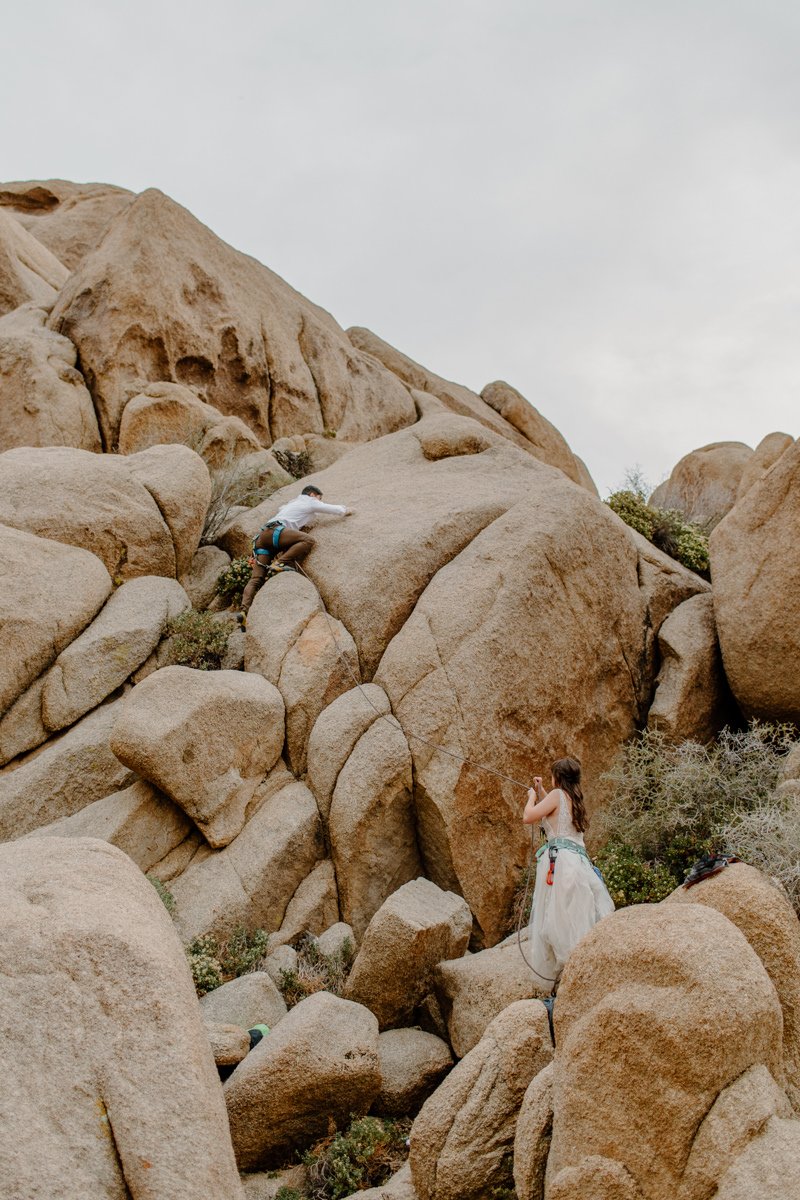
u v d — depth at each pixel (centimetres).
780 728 1010
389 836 878
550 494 1073
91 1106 470
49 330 1559
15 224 2075
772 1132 443
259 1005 728
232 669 1010
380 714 916
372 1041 680
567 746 975
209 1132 472
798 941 561
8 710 948
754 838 812
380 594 1007
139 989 499
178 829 864
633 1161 463
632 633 1088
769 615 1005
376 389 1958
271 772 916
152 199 1652
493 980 735
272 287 1844
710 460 1895
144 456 1188
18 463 1120
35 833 848
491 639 943
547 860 690
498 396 2297
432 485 1205
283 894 848
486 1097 582
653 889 830
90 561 1053
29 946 500
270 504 1250
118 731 849
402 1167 637
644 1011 471
